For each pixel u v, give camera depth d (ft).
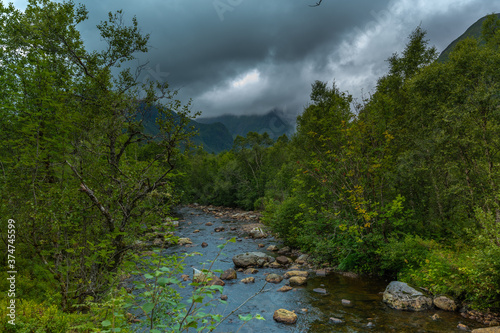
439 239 45.32
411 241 41.57
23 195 21.83
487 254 26.94
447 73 49.29
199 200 195.21
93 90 25.05
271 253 60.75
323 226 55.26
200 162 203.82
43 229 20.58
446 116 44.70
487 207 40.40
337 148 55.98
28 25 28.55
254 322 29.45
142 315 16.83
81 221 22.27
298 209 64.13
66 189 20.40
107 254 20.13
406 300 31.63
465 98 45.29
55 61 27.81
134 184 22.21
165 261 14.01
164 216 23.99
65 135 21.98
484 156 42.65
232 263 54.03
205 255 59.11
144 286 11.19
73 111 23.17
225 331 27.45
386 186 48.91
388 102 53.26
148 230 22.71
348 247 46.34
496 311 27.86
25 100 23.67
